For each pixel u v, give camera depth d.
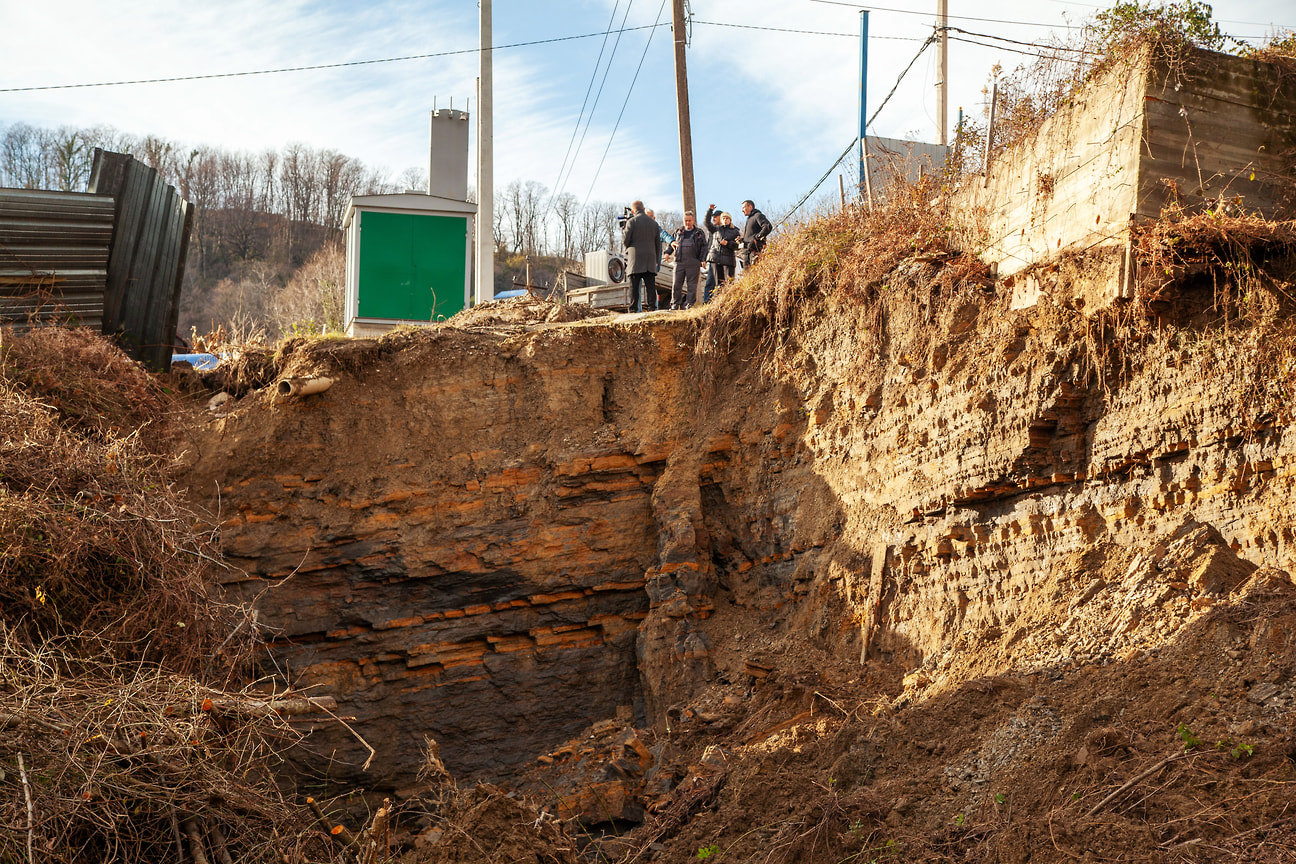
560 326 13.45
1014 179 9.34
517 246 66.25
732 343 12.93
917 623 9.51
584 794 10.50
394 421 12.73
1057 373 8.21
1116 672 6.65
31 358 11.51
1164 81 7.71
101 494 8.96
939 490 9.41
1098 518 8.02
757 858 7.36
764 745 9.30
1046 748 6.41
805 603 10.94
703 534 12.09
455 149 20.48
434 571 12.23
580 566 12.37
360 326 17.23
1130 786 5.58
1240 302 6.99
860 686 9.55
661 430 12.79
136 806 6.54
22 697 6.61
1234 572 6.73
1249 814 5.04
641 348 13.24
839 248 11.55
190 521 10.71
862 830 6.89
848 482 10.83
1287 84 8.00
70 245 13.11
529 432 12.85
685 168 22.20
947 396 9.41
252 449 12.35
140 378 12.68
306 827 7.21
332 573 12.23
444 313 17.56
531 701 12.24
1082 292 8.09
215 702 7.22
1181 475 7.34
